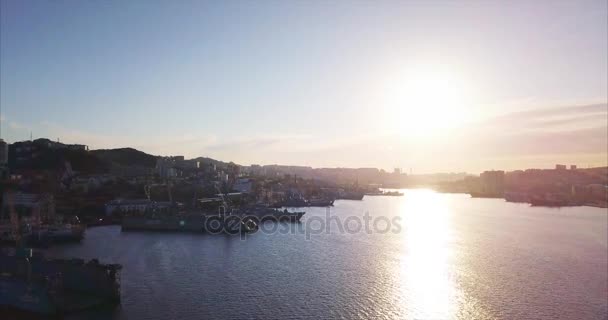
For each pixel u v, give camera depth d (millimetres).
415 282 123688
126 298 102062
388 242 195875
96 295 99500
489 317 97000
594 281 127375
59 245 183875
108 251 167375
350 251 170875
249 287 114938
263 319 92062
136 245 184750
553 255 167875
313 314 95875
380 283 121688
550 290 117688
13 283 92875
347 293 111500
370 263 148000
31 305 90125
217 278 123500
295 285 118062
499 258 160750
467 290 116688
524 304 105875
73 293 100750
